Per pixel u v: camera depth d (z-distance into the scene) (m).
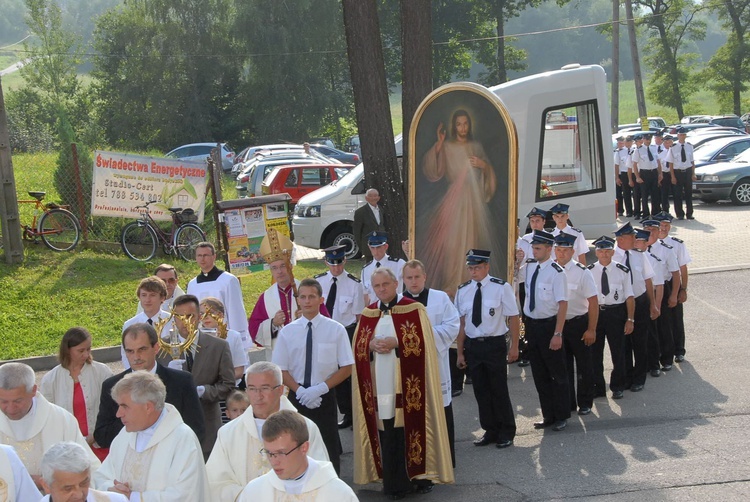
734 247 18.22
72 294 13.73
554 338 8.98
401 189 14.16
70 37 52.50
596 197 16.48
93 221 16.66
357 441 7.55
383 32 54.16
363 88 13.90
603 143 16.45
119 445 4.95
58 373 6.38
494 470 7.99
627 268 10.02
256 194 27.28
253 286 14.90
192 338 6.64
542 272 9.14
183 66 49.81
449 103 11.09
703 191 24.39
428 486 7.57
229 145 50.88
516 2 64.25
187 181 16.47
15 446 5.35
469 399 10.34
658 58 58.97
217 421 6.77
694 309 13.91
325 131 53.97
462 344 8.81
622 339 10.08
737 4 57.50
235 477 5.20
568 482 7.54
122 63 51.12
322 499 4.29
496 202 10.91
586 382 9.50
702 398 9.87
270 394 5.13
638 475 7.59
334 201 18.06
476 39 53.09
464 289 8.77
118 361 11.73
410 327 7.42
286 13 48.06
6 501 4.78
